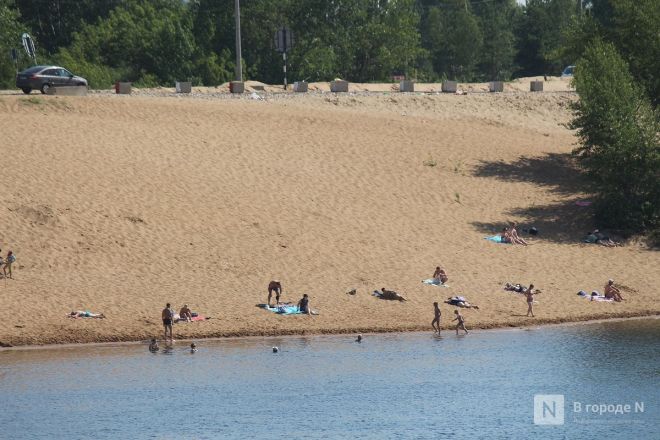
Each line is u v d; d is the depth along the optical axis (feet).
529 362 485.15
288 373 463.01
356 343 511.40
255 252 622.95
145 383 445.78
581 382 458.09
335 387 447.42
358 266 620.08
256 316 537.24
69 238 600.80
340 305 561.84
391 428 401.49
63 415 407.85
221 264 602.85
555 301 589.32
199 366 469.16
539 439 393.91
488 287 604.49
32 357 474.49
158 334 509.35
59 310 523.70
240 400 428.56
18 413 408.67
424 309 563.89
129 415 408.87
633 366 478.18
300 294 573.33
